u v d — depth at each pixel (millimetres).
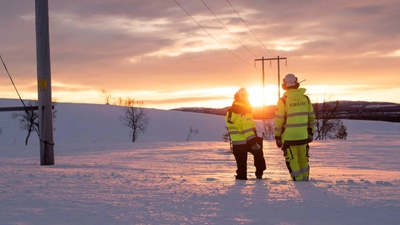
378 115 130625
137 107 104938
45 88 15141
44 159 14883
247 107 8758
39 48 15289
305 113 8391
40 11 15281
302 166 8562
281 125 8500
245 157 8836
